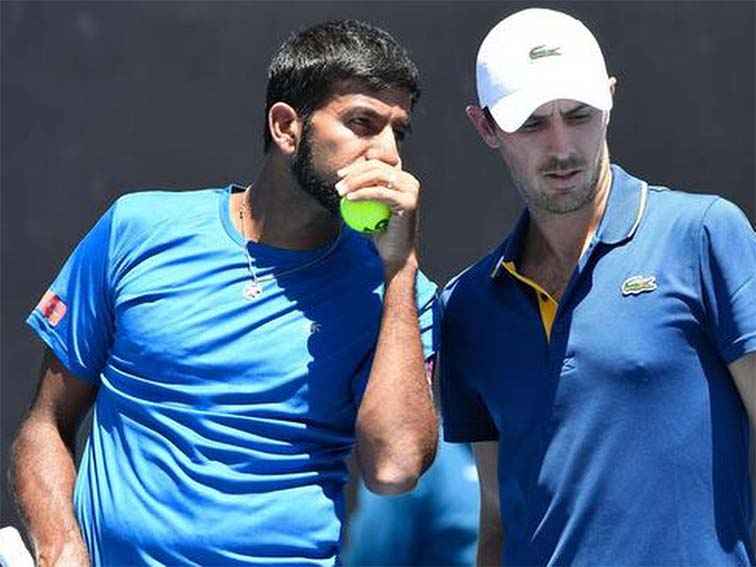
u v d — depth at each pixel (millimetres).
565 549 15984
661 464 15688
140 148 27062
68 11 27125
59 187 27141
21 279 27047
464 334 16719
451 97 26719
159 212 16422
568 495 15938
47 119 27141
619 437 15734
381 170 15547
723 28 26594
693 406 15711
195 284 16078
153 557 15719
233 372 15828
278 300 16031
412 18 26812
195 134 27031
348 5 26875
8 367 26969
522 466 16344
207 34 27000
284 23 26922
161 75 27062
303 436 15883
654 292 15719
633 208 16000
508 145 15852
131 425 16062
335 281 16188
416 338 15766
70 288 16641
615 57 26688
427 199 26766
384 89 15734
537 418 16141
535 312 16234
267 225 16203
